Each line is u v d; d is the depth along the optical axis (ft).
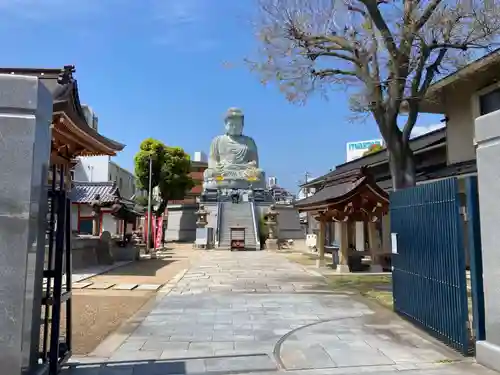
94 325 26.71
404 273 27.89
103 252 68.69
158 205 151.23
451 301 21.36
